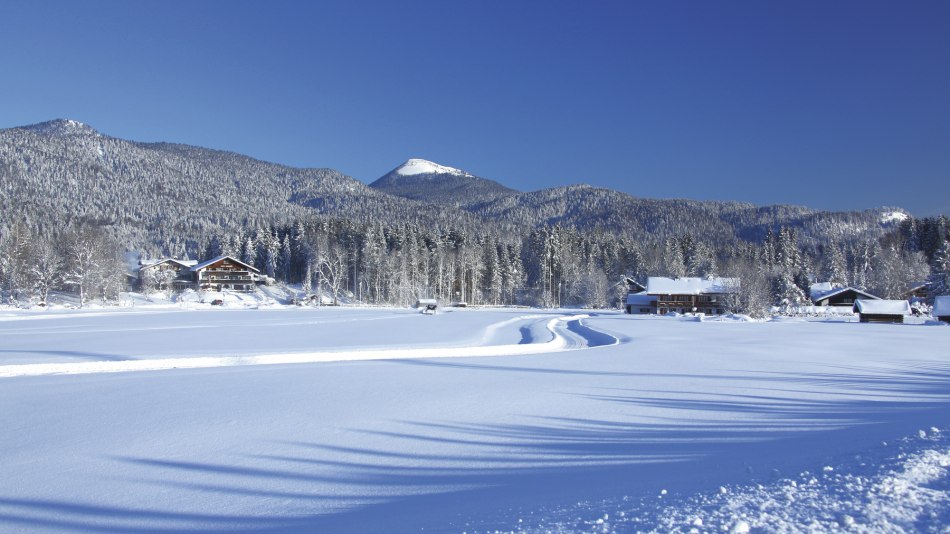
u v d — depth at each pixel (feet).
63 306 234.79
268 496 21.89
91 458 27.55
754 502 15.26
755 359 73.92
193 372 60.08
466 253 361.51
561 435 30.81
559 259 371.15
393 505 20.15
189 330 125.90
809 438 26.86
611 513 15.90
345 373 59.21
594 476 22.35
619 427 32.42
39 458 27.63
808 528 12.95
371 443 29.89
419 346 95.96
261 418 36.37
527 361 71.72
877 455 19.63
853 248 402.31
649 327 157.38
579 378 55.01
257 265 371.76
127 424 34.81
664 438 29.14
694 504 15.80
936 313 202.28
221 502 21.33
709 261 365.61
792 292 258.98
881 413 34.35
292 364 68.80
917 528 12.54
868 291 294.87
